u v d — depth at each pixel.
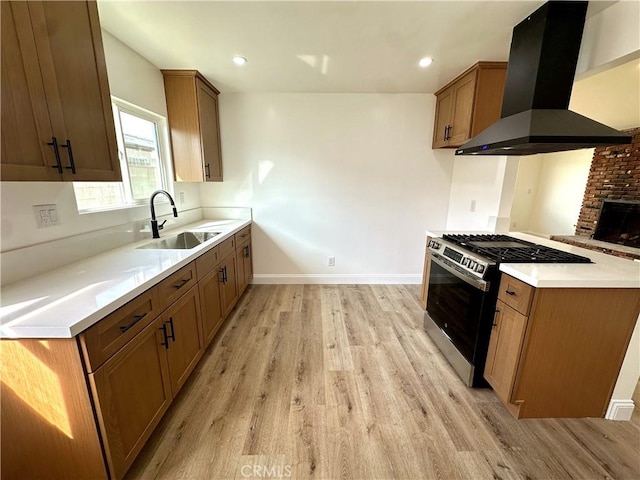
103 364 1.04
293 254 3.54
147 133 2.41
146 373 1.31
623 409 1.55
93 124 1.28
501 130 1.70
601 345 1.46
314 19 1.67
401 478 1.27
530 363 1.48
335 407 1.66
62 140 1.12
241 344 2.29
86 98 1.24
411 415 1.61
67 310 0.99
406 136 3.21
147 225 2.25
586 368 1.50
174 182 2.74
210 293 2.12
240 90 3.02
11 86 0.94
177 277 1.59
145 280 1.28
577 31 1.55
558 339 1.44
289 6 1.54
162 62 2.30
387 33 1.83
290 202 3.37
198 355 1.91
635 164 4.57
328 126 3.17
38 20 1.02
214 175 2.97
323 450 1.39
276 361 2.08
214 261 2.20
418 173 3.32
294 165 3.27
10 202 1.25
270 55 2.16
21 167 0.98
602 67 1.60
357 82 2.76
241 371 1.96
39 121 1.03
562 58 1.57
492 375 1.68
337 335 2.43
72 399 1.00
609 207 4.96
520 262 1.59
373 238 3.51
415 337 2.41
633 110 3.44
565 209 5.98
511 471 1.30
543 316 1.41
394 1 1.50
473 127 2.36
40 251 1.37
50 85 1.07
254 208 3.38
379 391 1.79
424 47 2.01
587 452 1.39
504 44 1.96
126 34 1.85
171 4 1.52
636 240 4.60
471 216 2.94
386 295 3.28
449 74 2.52
